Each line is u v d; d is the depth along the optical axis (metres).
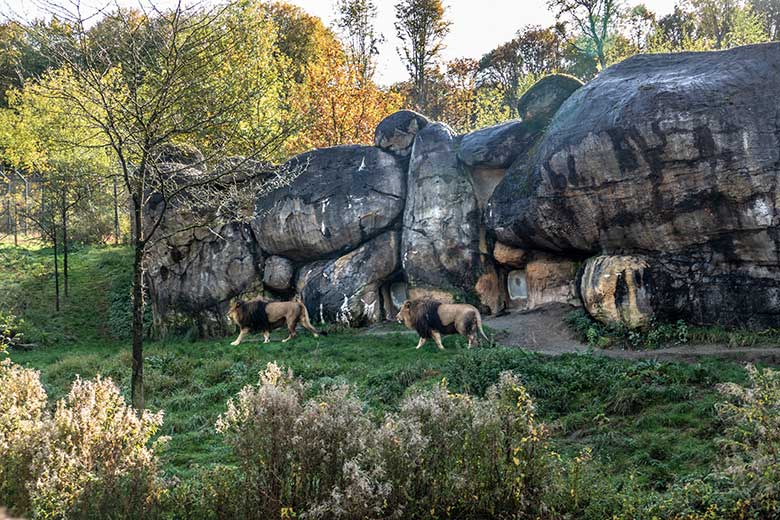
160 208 22.61
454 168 20.36
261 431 7.18
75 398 8.14
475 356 13.92
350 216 21.45
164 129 13.18
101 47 12.43
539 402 11.93
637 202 15.16
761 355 12.91
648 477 8.94
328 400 7.45
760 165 13.67
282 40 43.00
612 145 15.14
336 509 6.46
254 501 7.10
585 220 16.20
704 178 14.27
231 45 16.44
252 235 22.86
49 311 25.53
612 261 15.73
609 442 10.15
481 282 19.64
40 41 12.49
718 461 8.40
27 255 31.39
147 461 7.53
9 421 8.00
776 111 13.81
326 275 21.25
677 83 14.81
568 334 16.42
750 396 7.40
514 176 18.22
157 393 15.09
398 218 21.64
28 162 32.44
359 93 32.91
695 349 13.96
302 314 19.83
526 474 7.39
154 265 23.14
